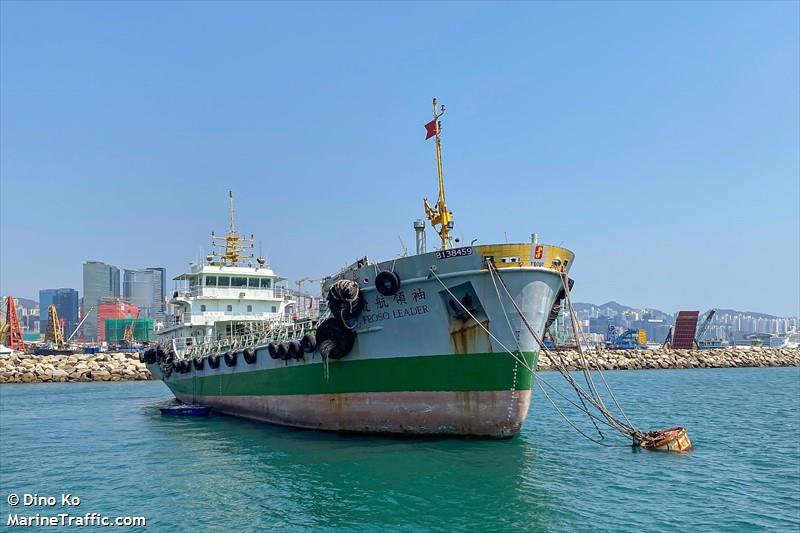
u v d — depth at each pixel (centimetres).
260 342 2869
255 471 1880
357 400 2262
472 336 2017
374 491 1606
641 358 10438
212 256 4091
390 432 2214
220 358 3175
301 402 2495
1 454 2417
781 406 3834
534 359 2052
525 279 1947
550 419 3045
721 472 1855
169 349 3953
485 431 2083
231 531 1373
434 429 2134
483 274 1952
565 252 2047
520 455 1947
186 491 1714
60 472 2055
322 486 1672
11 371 7269
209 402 3406
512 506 1480
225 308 3856
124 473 2000
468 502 1511
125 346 12450
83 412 3922
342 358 2256
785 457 2102
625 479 1745
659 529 1344
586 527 1351
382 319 2159
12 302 12925
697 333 15275
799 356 11444
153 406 4228
